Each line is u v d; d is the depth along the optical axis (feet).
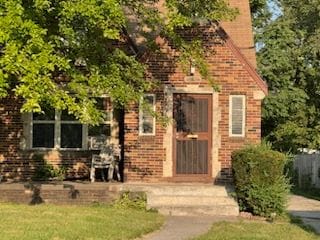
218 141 58.80
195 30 58.70
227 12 52.31
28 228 38.17
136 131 58.70
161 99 58.80
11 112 61.77
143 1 51.24
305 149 117.70
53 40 42.93
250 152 50.34
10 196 52.60
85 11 39.99
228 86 58.90
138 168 58.59
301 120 112.88
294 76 119.34
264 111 106.63
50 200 52.65
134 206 51.13
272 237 40.01
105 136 62.59
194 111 59.21
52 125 62.49
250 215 50.14
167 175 58.70
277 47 108.47
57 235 36.45
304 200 70.23
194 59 52.95
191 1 50.34
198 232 41.57
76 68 46.19
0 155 61.62
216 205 50.98
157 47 56.75
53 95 40.93
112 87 45.85
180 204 51.44
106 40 47.78
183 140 59.00
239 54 58.80
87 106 42.60
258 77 58.70
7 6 39.04
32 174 61.77
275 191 49.62
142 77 50.39
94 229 39.06
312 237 41.01
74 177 62.23
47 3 39.70
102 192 52.70
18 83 45.24
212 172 58.85
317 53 116.47
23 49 39.50
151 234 40.45
